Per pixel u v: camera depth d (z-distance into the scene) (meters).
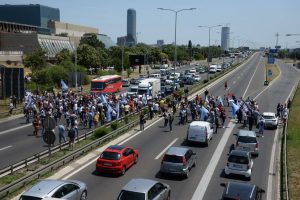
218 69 133.25
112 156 24.58
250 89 82.12
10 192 20.61
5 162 26.97
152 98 55.47
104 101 47.31
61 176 24.19
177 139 36.34
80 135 36.03
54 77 80.94
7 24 146.12
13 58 105.75
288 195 20.58
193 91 73.50
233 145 34.22
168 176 25.06
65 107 47.03
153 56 168.50
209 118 44.34
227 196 16.95
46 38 133.75
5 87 58.69
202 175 25.53
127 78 110.88
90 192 21.44
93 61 112.31
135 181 18.66
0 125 42.41
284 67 161.38
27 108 44.41
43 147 31.94
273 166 27.92
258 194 17.88
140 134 38.41
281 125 44.97
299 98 69.19
